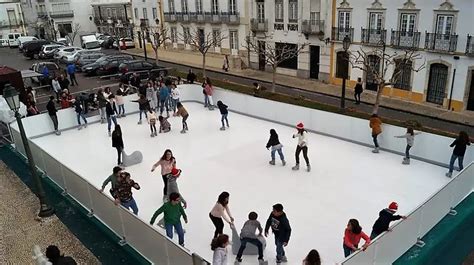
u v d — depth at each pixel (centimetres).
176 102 1939
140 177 1310
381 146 1465
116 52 4597
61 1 5712
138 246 920
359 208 1078
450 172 1234
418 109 2170
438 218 973
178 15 4016
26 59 4188
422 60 2238
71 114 1823
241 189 1199
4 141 1720
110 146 1608
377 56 2448
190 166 1375
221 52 3656
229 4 3425
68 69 2773
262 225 1005
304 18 2864
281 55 2752
